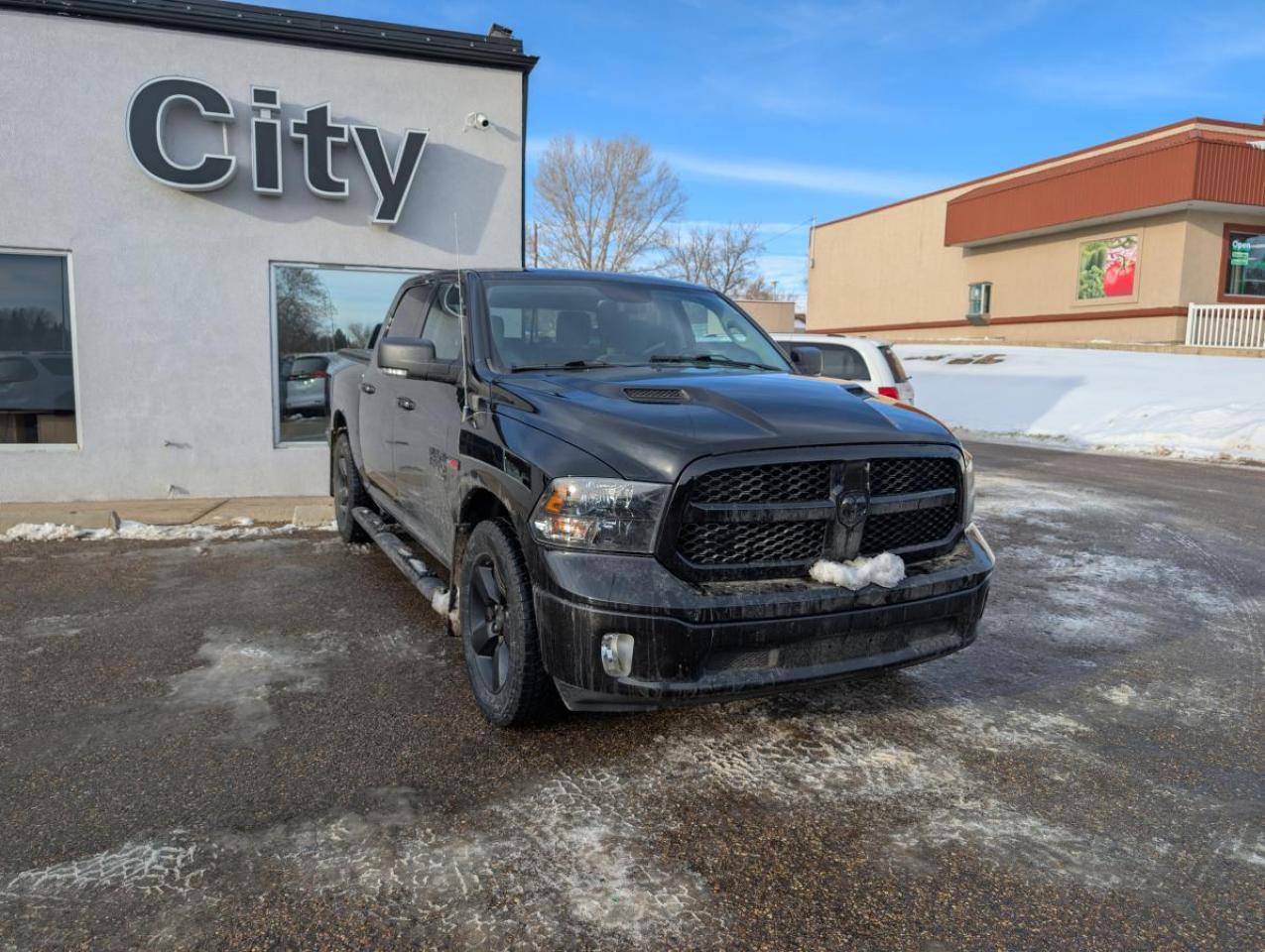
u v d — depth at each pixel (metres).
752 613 2.87
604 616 2.83
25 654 4.28
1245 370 18.70
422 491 4.56
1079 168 23.08
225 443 8.29
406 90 8.38
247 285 8.15
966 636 3.37
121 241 7.77
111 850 2.62
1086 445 15.06
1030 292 26.64
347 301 8.58
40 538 6.74
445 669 4.14
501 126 8.73
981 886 2.53
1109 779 3.18
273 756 3.25
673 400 3.35
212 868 2.54
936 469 3.33
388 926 2.30
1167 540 7.34
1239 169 20.36
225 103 7.70
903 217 32.22
